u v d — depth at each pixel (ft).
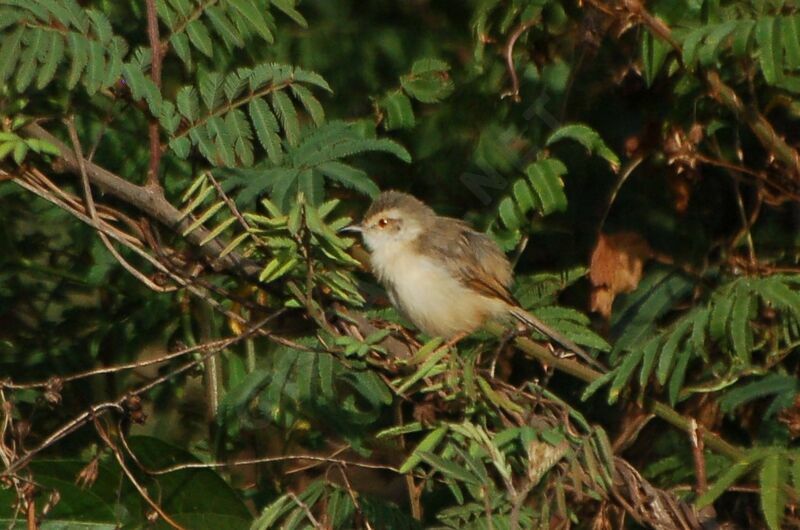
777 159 37.60
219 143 32.53
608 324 39.06
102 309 41.37
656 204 39.32
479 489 27.66
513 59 39.04
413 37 41.09
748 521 36.17
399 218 38.68
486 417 31.65
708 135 38.04
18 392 39.50
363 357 32.35
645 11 35.42
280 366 34.94
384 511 31.78
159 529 33.83
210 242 32.45
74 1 31.78
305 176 33.86
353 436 34.30
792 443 36.73
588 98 39.01
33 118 33.22
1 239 40.55
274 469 39.93
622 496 31.19
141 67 32.99
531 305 38.78
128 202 32.50
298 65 40.57
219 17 33.71
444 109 40.24
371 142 34.76
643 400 34.94
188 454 34.12
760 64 34.01
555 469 29.32
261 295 38.04
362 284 41.27
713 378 36.83
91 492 33.58
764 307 34.68
